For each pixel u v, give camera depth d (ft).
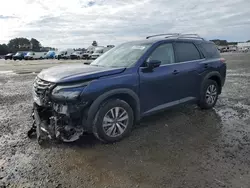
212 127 13.47
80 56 121.08
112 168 9.04
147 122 14.37
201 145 11.03
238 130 12.98
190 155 10.02
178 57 14.44
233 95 22.49
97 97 10.44
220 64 17.29
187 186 7.84
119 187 7.86
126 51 14.01
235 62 67.97
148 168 9.01
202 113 16.26
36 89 11.14
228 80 32.68
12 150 10.57
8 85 29.66
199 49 16.10
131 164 9.32
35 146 11.00
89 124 10.50
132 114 12.00
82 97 9.96
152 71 12.67
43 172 8.79
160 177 8.39
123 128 11.69
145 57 12.66
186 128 13.32
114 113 11.24
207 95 16.71
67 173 8.72
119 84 11.12
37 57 132.05
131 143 11.30
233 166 9.09
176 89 14.12
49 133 10.56
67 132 10.24
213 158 9.74
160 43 13.66
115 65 12.91
